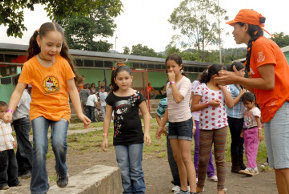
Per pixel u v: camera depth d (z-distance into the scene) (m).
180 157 4.08
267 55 2.80
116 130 3.85
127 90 3.92
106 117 3.98
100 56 18.05
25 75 2.73
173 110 3.99
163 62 22.55
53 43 2.63
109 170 3.93
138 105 3.90
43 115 2.73
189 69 25.56
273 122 2.87
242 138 5.44
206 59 44.09
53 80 2.76
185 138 3.94
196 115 4.71
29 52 2.83
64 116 2.80
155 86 24.67
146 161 6.61
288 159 2.81
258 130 5.26
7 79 14.50
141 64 21.42
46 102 2.75
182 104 3.95
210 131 4.18
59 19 11.17
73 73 2.89
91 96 15.52
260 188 4.57
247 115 5.27
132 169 3.78
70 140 9.77
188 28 42.75
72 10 11.16
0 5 10.19
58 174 2.77
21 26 10.64
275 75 2.84
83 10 11.27
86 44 37.41
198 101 4.26
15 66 14.82
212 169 5.05
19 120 5.40
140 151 3.81
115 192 3.95
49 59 2.73
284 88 2.82
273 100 2.85
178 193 4.16
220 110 4.18
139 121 3.87
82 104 16.09
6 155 4.75
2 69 14.38
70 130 12.12
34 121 2.71
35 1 10.48
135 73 21.69
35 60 2.76
